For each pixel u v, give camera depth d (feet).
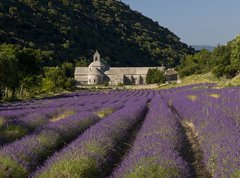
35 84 211.41
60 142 41.29
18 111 74.59
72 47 559.79
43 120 57.88
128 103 96.89
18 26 507.30
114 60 618.44
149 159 25.36
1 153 29.30
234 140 29.94
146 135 37.09
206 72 318.24
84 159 26.99
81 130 48.88
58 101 124.26
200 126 43.96
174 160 25.57
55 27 574.15
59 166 25.66
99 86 371.35
